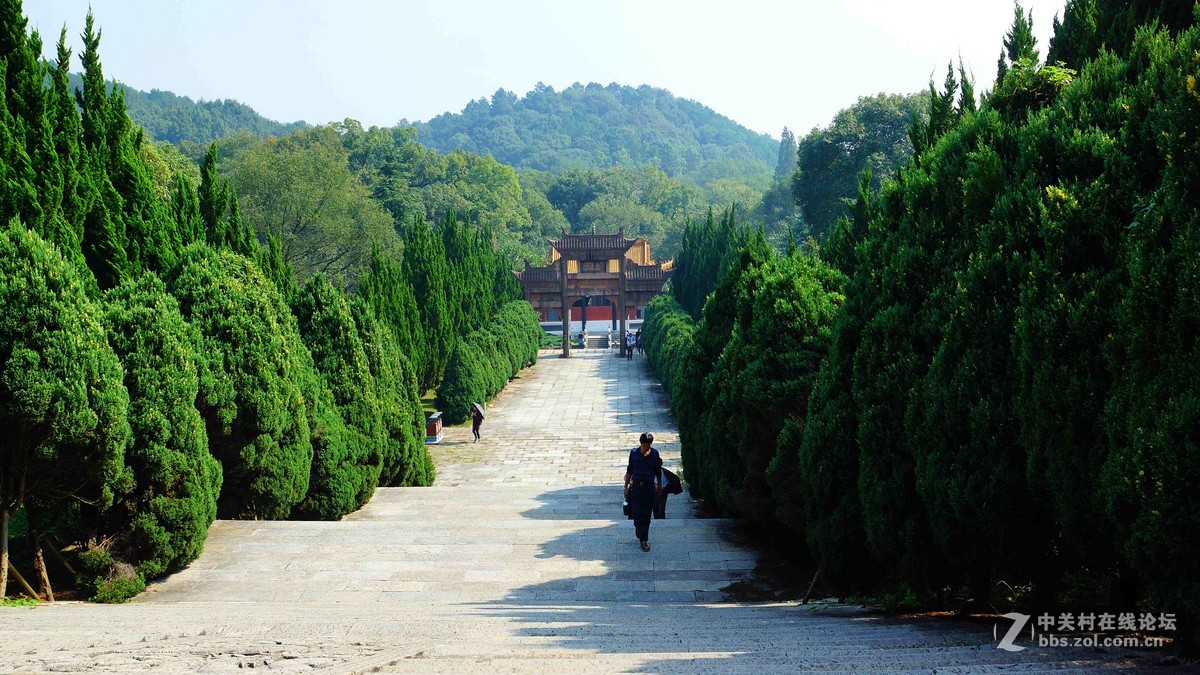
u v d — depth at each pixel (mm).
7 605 8406
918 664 4910
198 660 4895
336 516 14500
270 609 8359
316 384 14625
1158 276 5371
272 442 12680
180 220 17328
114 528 9945
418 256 37656
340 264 60094
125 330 10250
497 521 13516
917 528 7691
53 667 4609
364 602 9234
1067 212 6637
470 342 37656
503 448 27969
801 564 10906
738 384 11492
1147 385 5340
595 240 56219
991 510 6758
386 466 18156
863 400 8422
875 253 9227
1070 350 6129
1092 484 5824
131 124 15703
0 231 8867
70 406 8617
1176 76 6430
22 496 8883
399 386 19922
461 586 9992
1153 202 5746
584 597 9602
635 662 5039
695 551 11469
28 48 12906
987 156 8023
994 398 6891
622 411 35469
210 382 11461
